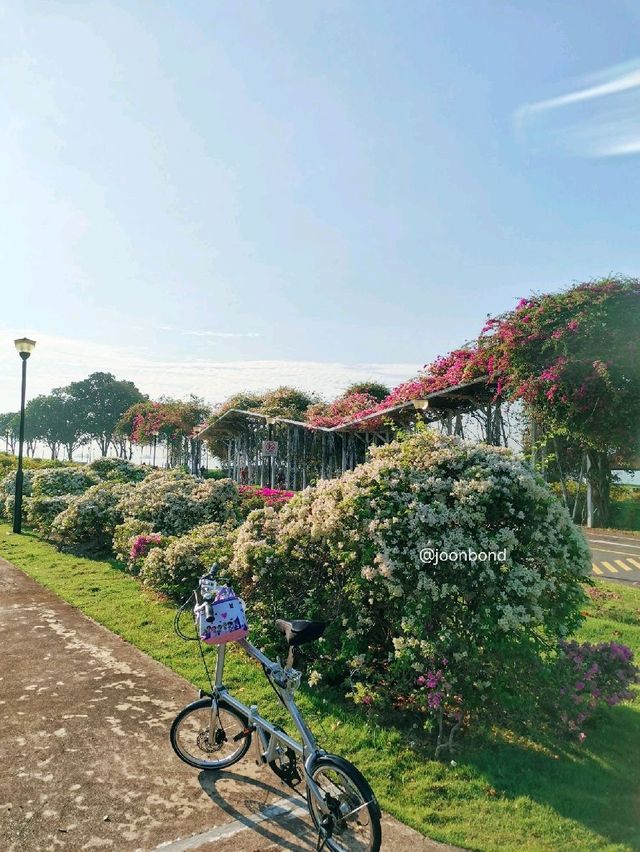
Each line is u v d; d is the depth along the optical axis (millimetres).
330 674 5195
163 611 7527
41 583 9219
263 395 42875
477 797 3672
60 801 3514
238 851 3121
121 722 4520
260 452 39469
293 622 3576
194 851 3109
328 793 3176
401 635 4715
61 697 4949
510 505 4578
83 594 8430
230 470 47094
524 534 4625
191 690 5133
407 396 21016
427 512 4500
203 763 3934
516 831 3328
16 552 12180
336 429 27953
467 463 4891
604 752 4312
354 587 4891
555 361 15453
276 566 5586
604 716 4754
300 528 5422
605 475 18797
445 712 4672
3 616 7332
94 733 4340
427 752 4211
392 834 3271
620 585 9633
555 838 3264
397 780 3854
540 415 15836
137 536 9742
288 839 3234
